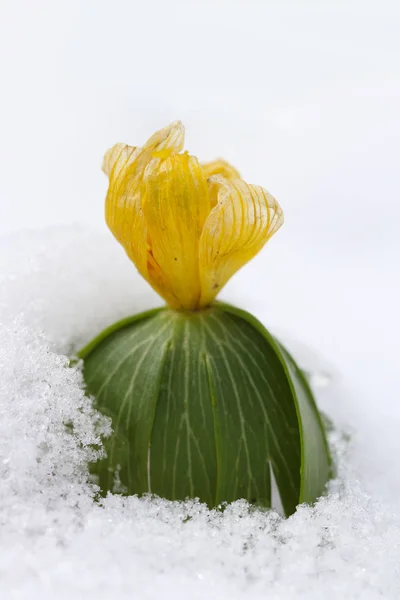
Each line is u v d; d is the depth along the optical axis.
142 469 0.14
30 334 0.15
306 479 0.14
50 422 0.14
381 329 0.21
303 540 0.13
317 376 0.17
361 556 0.13
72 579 0.13
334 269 0.27
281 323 0.21
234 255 0.14
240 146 0.37
